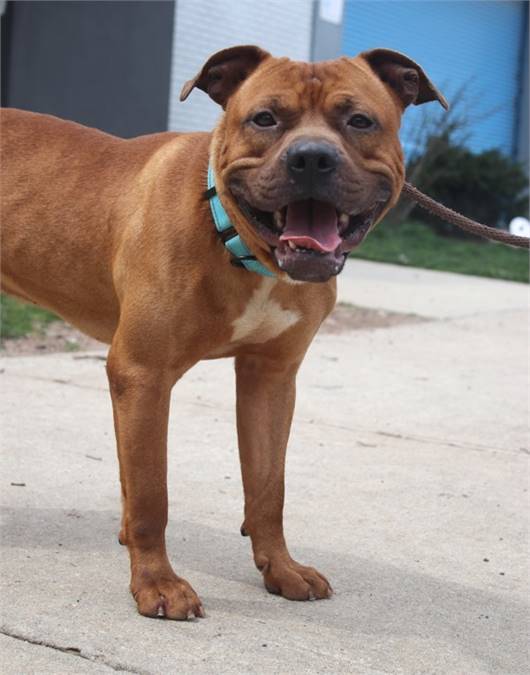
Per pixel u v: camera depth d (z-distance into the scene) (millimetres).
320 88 1338
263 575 1499
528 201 7676
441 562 1617
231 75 1435
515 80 8617
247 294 1407
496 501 1888
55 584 1464
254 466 1517
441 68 7918
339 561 1604
